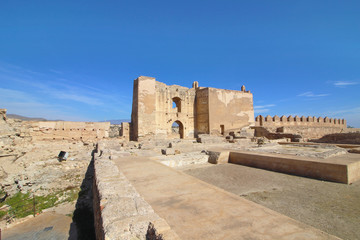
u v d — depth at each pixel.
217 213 3.35
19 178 11.85
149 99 26.64
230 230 2.78
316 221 4.09
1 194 10.71
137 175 6.07
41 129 17.09
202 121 31.92
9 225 8.59
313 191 5.95
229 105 33.09
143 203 3.50
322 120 38.78
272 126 32.38
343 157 8.41
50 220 8.99
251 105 35.84
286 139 21.61
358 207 4.77
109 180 4.98
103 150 11.80
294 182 6.90
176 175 6.05
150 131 26.33
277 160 8.62
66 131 18.39
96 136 19.77
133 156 10.24
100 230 3.27
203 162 10.78
